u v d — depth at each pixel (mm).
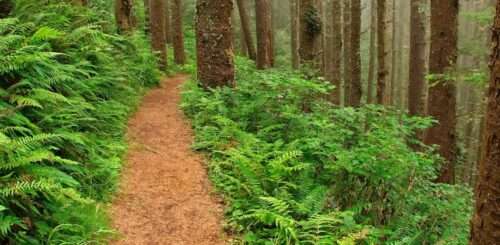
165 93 13422
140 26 25297
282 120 8508
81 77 8273
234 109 9414
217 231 5551
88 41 9633
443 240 5430
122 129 8562
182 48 21000
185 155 7855
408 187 6188
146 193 6336
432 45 10336
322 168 6938
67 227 4840
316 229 5184
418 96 14438
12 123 5609
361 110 7883
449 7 9945
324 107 9305
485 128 3957
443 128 10312
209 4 10461
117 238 5184
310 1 12211
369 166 5941
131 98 10812
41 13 8047
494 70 3807
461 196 6855
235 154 6688
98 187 6035
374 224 5949
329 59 24203
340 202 6148
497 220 3846
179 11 20672
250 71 15094
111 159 6723
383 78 14781
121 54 12953
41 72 6418
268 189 6336
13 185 4508
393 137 6582
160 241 5258
